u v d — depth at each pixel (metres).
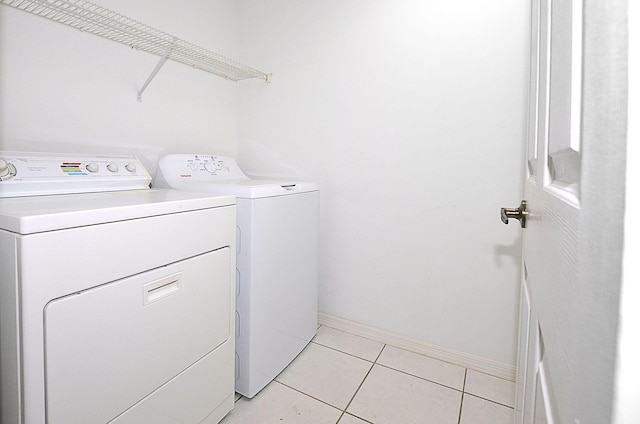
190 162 1.77
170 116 1.85
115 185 1.38
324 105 1.96
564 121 0.37
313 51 1.97
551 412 0.40
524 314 0.88
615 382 0.20
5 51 1.21
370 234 1.88
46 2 1.17
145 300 0.93
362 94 1.83
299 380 1.56
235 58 2.24
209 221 1.14
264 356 1.47
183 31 1.86
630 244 0.18
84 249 0.78
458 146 1.61
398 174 1.77
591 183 0.24
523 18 1.43
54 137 1.37
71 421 0.77
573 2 0.33
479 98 1.54
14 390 0.72
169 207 0.98
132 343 0.90
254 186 1.41
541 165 0.58
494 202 1.55
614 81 0.20
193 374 1.11
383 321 1.89
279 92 2.12
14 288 0.69
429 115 1.66
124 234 0.86
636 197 0.18
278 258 1.51
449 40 1.58
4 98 1.22
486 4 1.49
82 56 1.44
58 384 0.74
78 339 0.78
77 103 1.43
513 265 1.54
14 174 1.09
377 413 1.36
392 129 1.77
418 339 1.79
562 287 0.34
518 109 1.47
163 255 0.97
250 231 1.34
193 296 1.09
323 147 1.98
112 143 1.57
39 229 0.70
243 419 1.31
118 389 0.87
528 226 0.81
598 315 0.22
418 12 1.65
